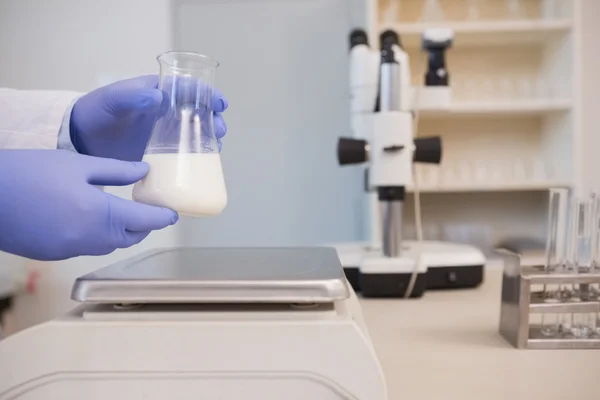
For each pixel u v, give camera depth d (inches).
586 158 82.7
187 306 21.3
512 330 31.4
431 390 23.9
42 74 78.2
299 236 80.3
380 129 46.0
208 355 19.6
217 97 32.1
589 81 82.0
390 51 46.6
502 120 80.4
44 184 23.2
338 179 79.7
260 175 80.0
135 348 19.6
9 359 19.4
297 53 78.8
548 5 76.4
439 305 42.9
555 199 32.9
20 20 77.7
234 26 78.6
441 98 54.4
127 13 77.7
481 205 79.6
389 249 47.6
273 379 19.7
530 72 80.0
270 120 79.4
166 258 28.6
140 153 34.4
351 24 78.1
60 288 54.4
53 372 19.4
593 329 31.8
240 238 80.4
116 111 30.8
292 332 19.6
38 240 23.4
